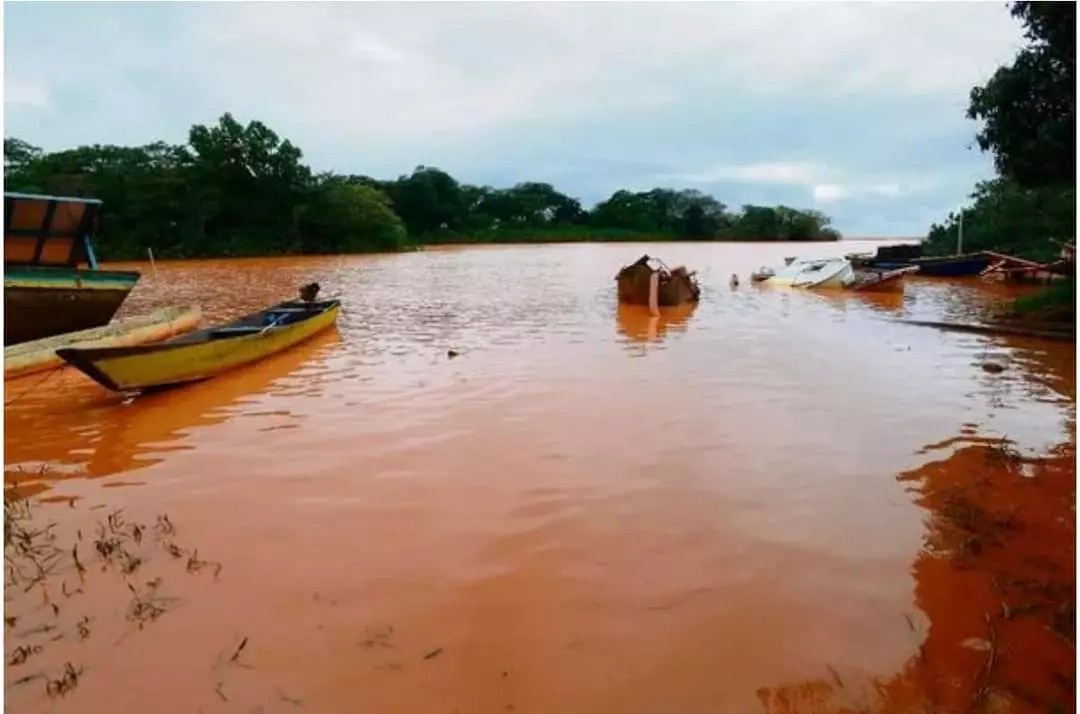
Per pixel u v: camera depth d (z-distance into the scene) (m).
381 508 6.27
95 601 4.83
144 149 54.19
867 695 3.90
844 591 4.90
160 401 9.88
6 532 5.79
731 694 3.93
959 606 4.70
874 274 26.20
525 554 5.45
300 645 4.35
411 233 83.00
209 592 4.94
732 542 5.62
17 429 8.62
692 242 98.50
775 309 20.59
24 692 3.95
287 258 52.12
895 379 11.04
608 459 7.43
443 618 4.63
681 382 10.83
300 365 12.29
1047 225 29.06
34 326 13.98
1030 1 13.02
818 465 7.25
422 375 11.42
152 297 24.98
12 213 14.29
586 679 4.05
